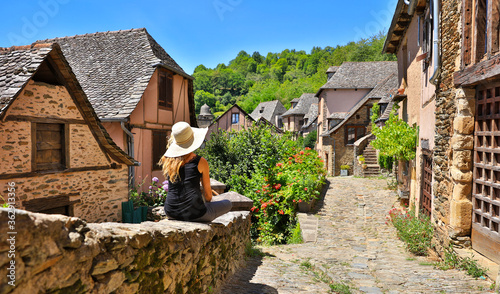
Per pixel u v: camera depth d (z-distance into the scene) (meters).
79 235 1.81
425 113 8.40
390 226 10.12
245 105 83.12
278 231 10.62
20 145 7.21
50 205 7.89
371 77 28.66
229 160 12.74
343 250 7.66
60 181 8.17
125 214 10.09
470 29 5.43
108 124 12.19
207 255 3.78
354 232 9.53
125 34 15.45
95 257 1.92
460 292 4.29
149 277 2.47
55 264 1.63
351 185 17.19
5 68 7.64
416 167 9.71
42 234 1.54
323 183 15.82
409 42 11.01
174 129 3.44
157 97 13.85
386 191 15.38
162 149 14.27
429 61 7.68
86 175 8.90
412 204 10.31
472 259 5.23
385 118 20.05
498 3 4.73
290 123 47.59
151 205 12.70
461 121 5.58
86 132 8.91
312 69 96.75
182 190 3.46
